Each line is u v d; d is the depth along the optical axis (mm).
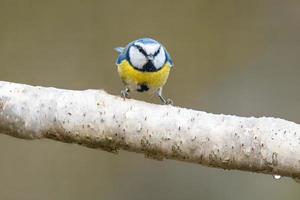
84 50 14852
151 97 14281
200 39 15219
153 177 13469
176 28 15172
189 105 14820
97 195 13656
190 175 13273
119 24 15016
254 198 12852
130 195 13508
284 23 15438
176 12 15180
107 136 5387
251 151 5188
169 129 5289
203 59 15172
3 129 5566
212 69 15148
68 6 14891
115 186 13648
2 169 13695
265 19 15492
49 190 13695
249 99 14648
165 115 5332
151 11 15117
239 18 15375
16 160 13719
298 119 14328
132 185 13531
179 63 15070
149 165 13547
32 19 14773
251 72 15039
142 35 15078
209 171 13172
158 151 5363
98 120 5375
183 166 13344
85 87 14703
